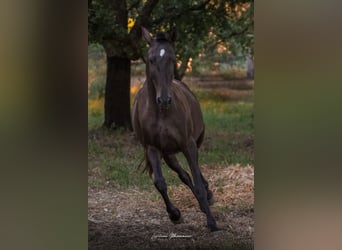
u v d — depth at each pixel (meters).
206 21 11.27
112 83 12.07
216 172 9.14
